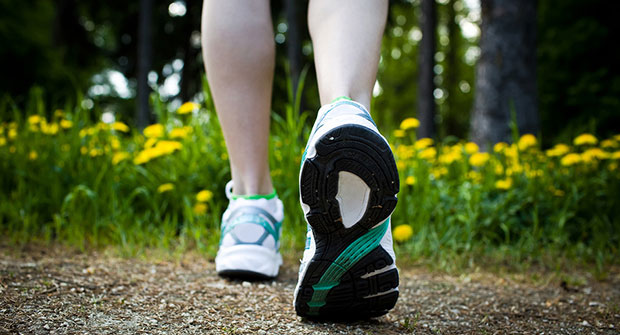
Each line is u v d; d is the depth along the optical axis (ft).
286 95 35.06
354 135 2.98
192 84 44.50
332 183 3.05
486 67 13.91
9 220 6.93
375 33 3.55
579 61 29.53
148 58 29.76
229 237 4.71
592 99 27.94
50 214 7.11
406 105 53.57
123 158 7.70
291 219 7.28
